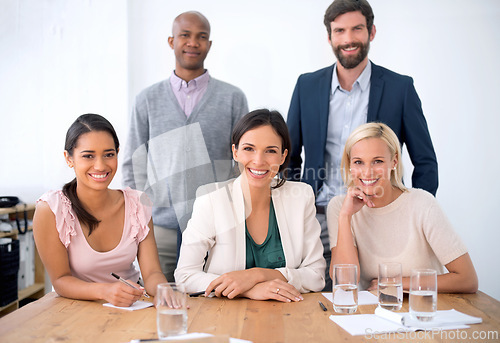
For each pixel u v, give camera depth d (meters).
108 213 1.90
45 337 1.34
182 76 2.79
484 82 3.25
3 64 3.54
